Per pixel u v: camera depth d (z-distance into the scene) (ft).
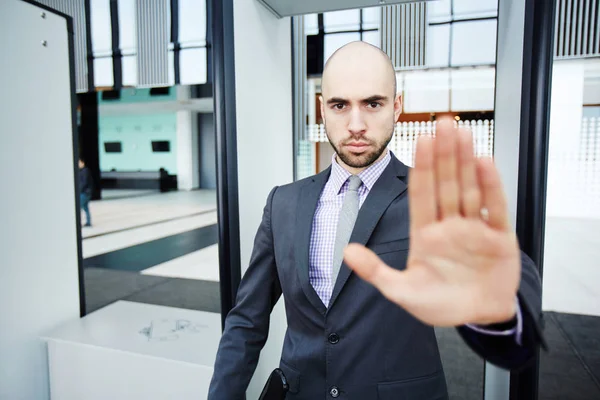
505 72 3.88
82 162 27.63
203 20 24.30
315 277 3.22
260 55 4.87
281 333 5.58
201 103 52.80
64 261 6.85
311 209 3.30
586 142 22.84
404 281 1.56
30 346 6.22
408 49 12.09
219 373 3.34
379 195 3.03
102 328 6.57
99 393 5.87
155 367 5.49
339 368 3.01
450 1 12.35
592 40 12.78
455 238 1.50
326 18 12.17
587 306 11.83
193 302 13.29
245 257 4.56
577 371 8.38
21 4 6.02
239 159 4.41
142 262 18.28
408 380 2.96
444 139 1.47
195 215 33.30
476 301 1.52
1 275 5.85
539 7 3.40
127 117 64.64
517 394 3.72
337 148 2.92
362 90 2.73
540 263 3.51
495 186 1.46
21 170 6.12
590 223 23.58
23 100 6.12
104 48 26.32
